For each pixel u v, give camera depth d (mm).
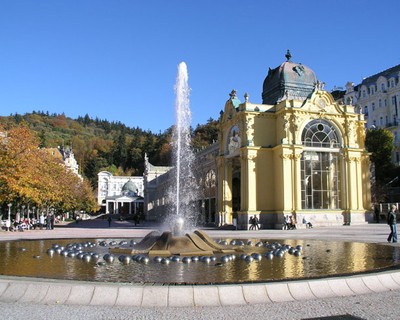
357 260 15422
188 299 9578
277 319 8617
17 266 14312
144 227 64375
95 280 11367
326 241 25172
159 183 118688
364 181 55562
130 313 8938
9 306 9422
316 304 9758
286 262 15148
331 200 52562
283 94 56344
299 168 50969
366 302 9969
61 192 68312
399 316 8898
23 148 49125
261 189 51781
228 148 58250
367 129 84938
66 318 8594
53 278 11555
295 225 48500
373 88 100500
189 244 17734
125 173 196250
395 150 91375
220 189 59344
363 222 52875
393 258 15789
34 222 62688
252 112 52406
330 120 53125
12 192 49312
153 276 12133
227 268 13711
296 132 51219
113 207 168125
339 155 53562
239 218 52344
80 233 43938
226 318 8641
